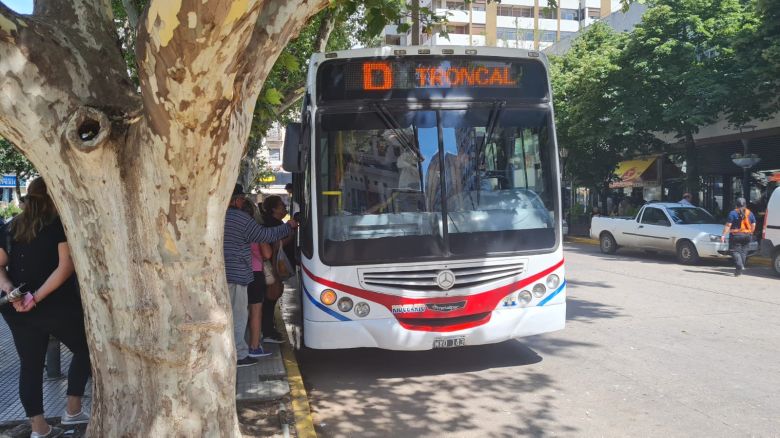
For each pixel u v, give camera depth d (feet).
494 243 20.35
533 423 16.71
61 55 10.72
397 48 20.43
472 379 20.85
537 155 21.17
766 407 17.46
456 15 211.20
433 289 19.84
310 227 19.98
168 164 10.27
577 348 24.40
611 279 43.96
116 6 37.52
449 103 20.66
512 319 20.38
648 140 77.92
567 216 90.22
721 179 76.48
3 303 14.23
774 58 51.65
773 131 66.08
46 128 10.47
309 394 19.84
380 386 20.48
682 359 22.48
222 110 9.75
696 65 62.23
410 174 20.24
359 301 19.70
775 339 25.27
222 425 11.87
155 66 8.90
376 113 20.29
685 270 48.93
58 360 19.85
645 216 58.54
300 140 20.81
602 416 17.07
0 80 10.11
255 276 22.04
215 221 11.40
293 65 20.57
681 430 15.94
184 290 11.31
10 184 130.82
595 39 90.17
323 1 11.38
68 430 15.34
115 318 11.39
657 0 67.26
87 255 11.30
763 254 45.73
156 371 11.39
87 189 10.87
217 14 8.12
